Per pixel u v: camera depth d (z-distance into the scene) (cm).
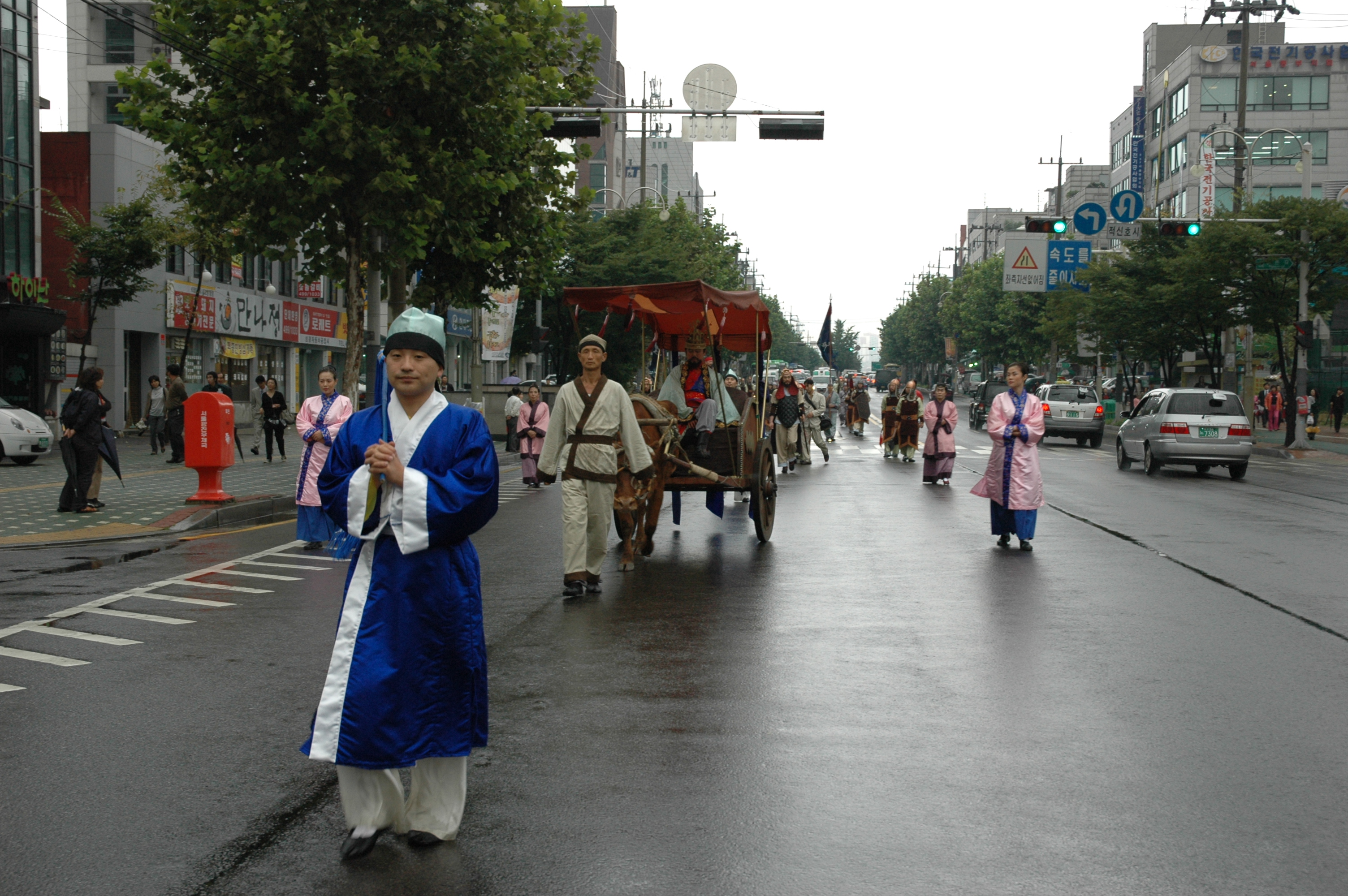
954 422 2177
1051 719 601
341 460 427
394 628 414
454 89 1795
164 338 3588
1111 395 6850
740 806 472
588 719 600
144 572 1094
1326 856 421
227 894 388
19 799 480
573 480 980
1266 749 550
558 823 453
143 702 633
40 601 935
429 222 1856
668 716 607
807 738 567
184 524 1444
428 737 415
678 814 463
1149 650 765
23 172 3158
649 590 1010
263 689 660
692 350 1368
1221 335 4675
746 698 645
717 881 398
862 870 408
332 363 4900
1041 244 4909
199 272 3284
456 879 400
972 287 8494
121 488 1862
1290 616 880
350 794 421
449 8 1780
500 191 1948
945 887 394
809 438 2748
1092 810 468
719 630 831
